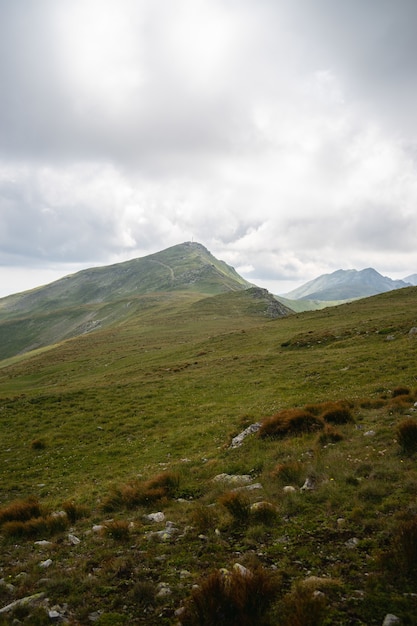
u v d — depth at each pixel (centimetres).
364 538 813
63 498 1689
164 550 909
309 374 3209
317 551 794
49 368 7275
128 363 6228
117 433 2694
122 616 660
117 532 1053
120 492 1496
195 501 1291
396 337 3919
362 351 3638
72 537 1109
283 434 1806
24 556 1023
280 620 586
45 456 2427
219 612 607
